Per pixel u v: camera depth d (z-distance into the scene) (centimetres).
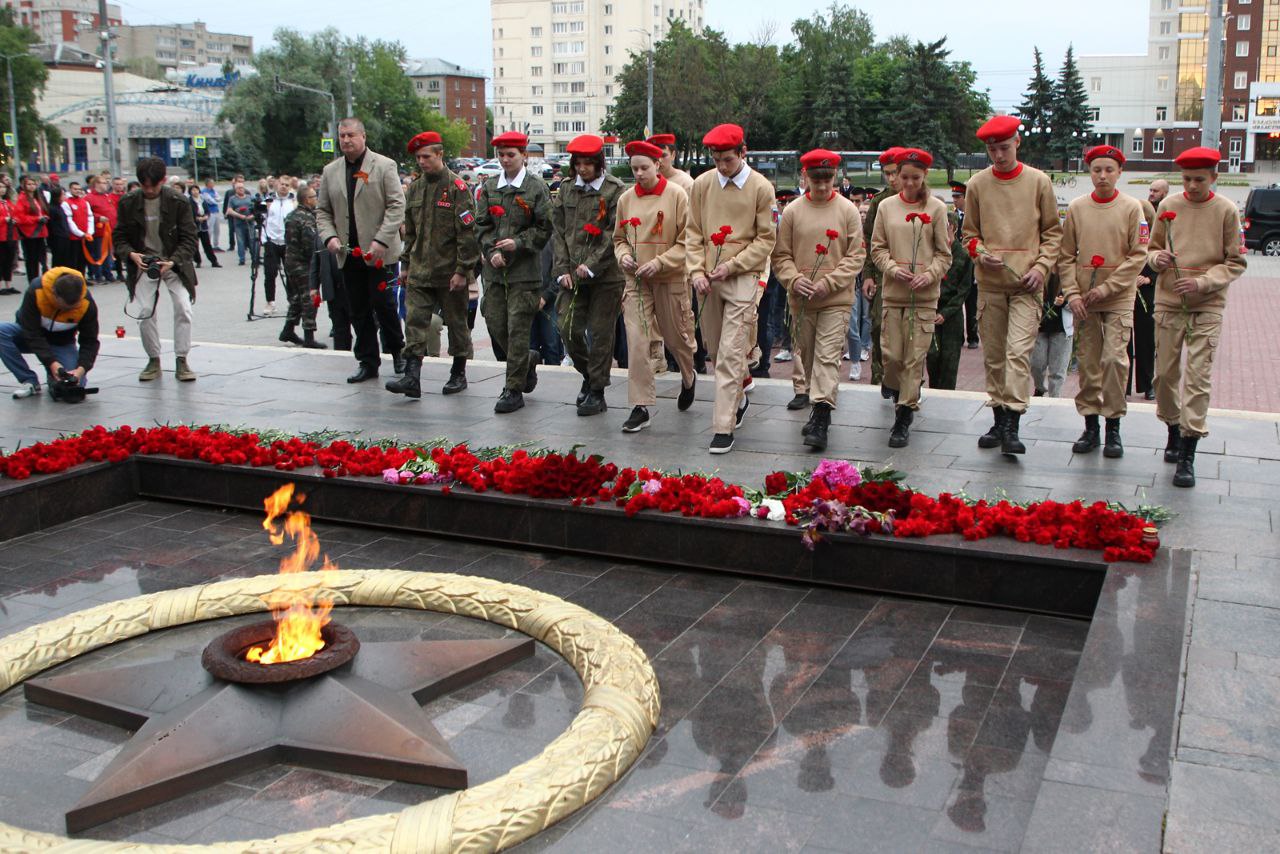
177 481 758
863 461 756
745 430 855
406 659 475
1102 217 743
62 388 962
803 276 802
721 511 614
